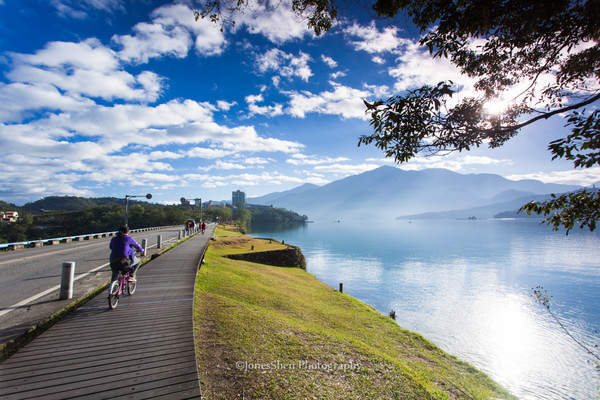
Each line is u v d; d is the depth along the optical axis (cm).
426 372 886
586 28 305
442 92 322
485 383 901
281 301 1312
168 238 3241
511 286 3600
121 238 724
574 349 1873
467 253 6850
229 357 588
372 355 704
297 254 3928
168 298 793
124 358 458
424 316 2505
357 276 4231
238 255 3222
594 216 304
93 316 643
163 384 394
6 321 600
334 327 1130
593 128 274
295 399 464
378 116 355
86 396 363
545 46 367
